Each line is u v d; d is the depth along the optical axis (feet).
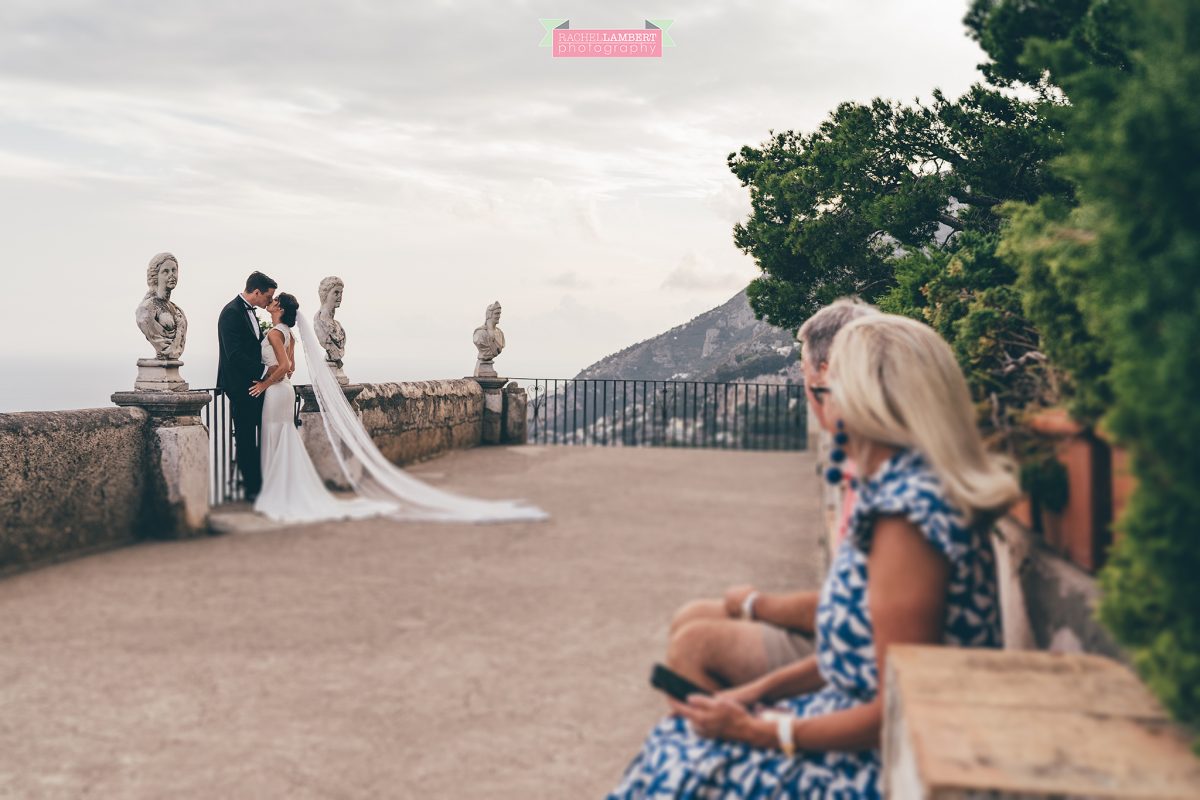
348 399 36.29
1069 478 6.45
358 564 22.56
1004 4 8.84
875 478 5.82
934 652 4.98
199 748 11.76
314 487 30.09
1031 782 3.51
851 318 8.18
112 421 24.81
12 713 12.96
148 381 26.32
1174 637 3.91
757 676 7.23
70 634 16.76
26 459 22.18
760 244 63.05
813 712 6.24
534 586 20.30
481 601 19.02
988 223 52.29
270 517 28.48
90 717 12.80
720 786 6.11
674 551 23.99
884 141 55.31
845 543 6.31
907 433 5.73
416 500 30.73
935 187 50.75
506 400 52.26
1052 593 6.33
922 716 4.11
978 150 49.75
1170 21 3.68
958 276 13.20
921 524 5.41
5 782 10.79
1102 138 4.20
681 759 6.27
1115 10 7.55
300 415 33.65
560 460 44.42
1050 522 6.81
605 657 15.40
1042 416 6.92
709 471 40.37
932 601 5.39
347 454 32.76
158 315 26.13
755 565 22.38
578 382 53.83
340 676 14.47
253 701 13.41
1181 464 3.53
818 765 5.97
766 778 5.98
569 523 28.17
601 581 20.77
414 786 10.69
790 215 62.44
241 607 18.58
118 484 25.03
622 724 12.56
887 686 4.99
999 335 9.85
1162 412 3.40
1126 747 3.81
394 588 20.16
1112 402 5.67
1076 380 6.68
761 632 7.30
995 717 4.10
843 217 59.31
